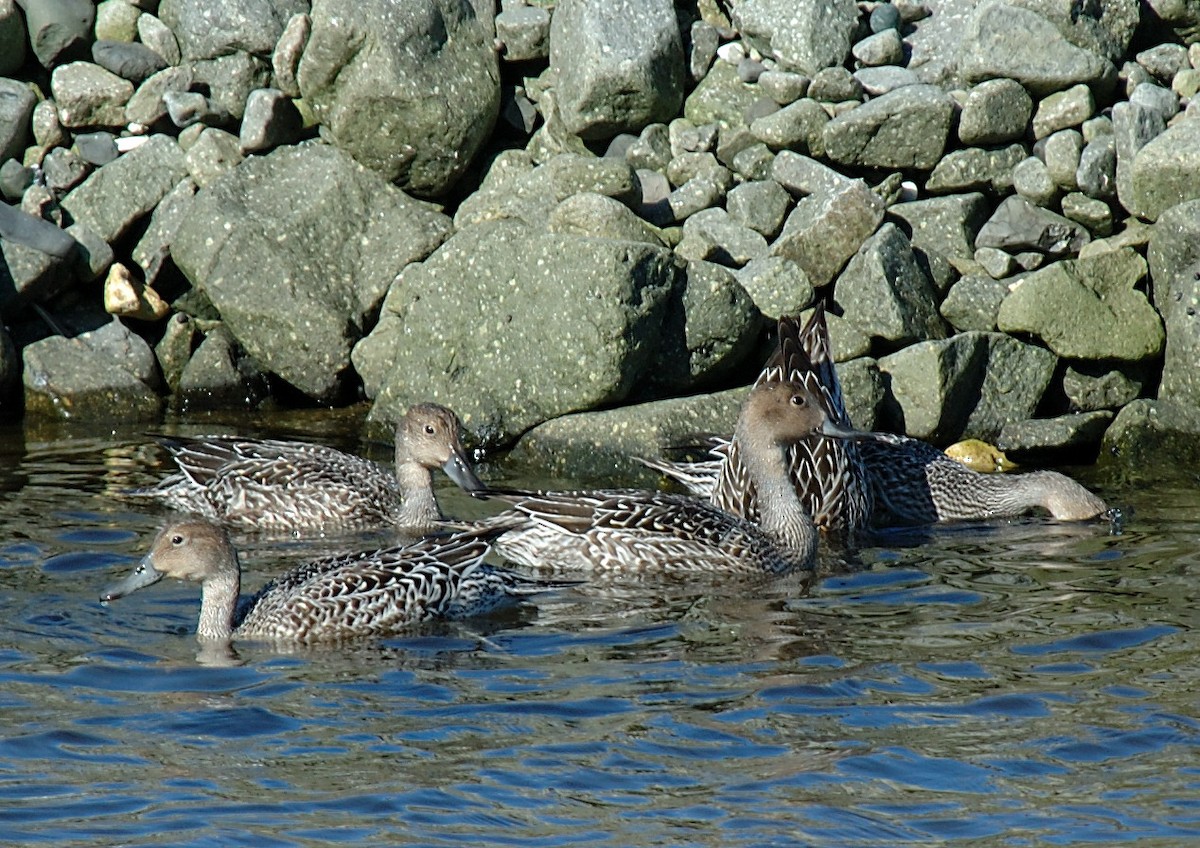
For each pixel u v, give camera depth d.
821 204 18.33
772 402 14.77
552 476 17.12
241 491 16.02
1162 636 12.08
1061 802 9.43
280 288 18.69
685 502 14.54
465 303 18.03
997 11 18.91
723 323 17.75
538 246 17.67
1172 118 18.64
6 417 18.75
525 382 17.62
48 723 10.54
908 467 16.31
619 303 17.17
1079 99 18.61
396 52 19.02
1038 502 15.84
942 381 17.30
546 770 9.84
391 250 19.00
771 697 10.98
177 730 10.47
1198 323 17.16
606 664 11.68
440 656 11.92
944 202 18.55
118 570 13.73
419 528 15.84
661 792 9.57
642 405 17.23
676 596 13.47
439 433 15.75
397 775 9.79
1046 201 18.50
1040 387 17.83
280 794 9.55
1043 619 12.55
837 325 17.81
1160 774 9.78
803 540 14.50
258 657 11.91
